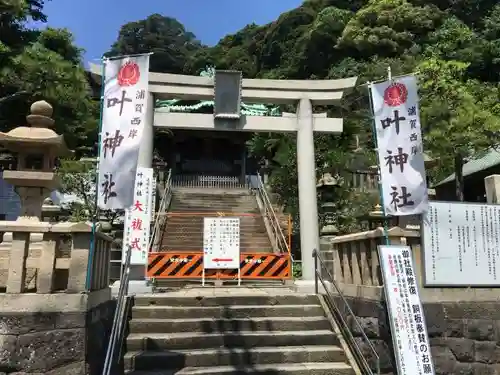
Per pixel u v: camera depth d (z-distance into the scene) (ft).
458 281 18.71
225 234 30.55
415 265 18.43
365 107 70.85
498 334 18.60
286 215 50.70
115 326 15.96
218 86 30.30
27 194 17.95
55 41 59.31
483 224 19.60
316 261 24.13
